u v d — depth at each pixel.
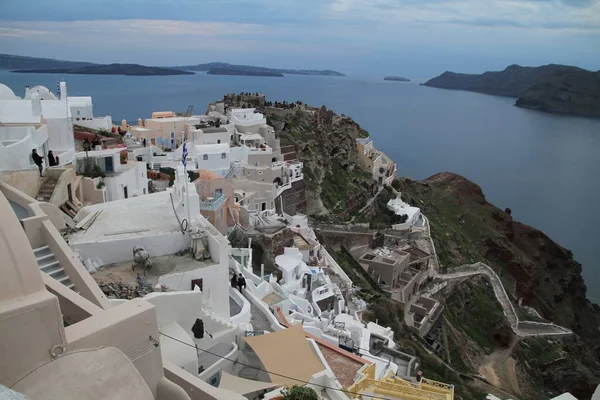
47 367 10.81
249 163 80.88
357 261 83.38
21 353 10.48
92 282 18.58
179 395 13.71
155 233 27.19
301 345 25.45
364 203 107.38
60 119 41.50
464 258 109.88
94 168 38.69
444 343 73.81
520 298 118.62
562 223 199.00
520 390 74.50
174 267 26.00
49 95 63.47
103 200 36.09
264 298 37.75
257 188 71.62
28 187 30.27
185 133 88.19
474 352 79.00
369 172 122.38
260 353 24.47
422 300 80.81
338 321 41.22
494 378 74.50
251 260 47.28
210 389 14.98
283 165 82.31
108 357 11.59
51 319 10.82
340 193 102.81
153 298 21.80
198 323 23.70
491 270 106.81
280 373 23.39
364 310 58.34
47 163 36.09
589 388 81.25
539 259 148.62
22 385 10.41
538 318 99.81
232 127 92.12
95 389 11.05
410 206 116.56
